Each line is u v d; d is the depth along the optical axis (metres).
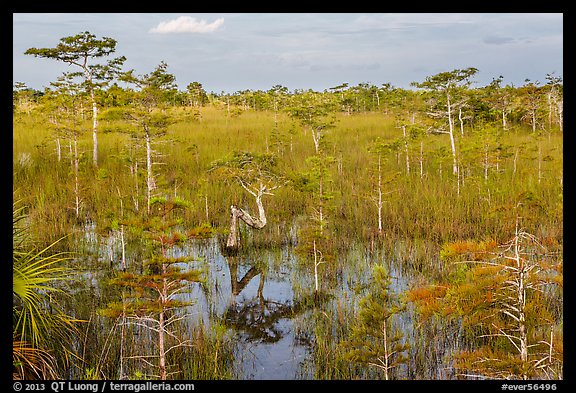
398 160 24.06
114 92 16.98
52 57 21.83
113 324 8.78
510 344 7.18
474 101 32.09
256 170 15.82
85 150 23.78
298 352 8.40
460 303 5.46
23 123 28.97
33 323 5.98
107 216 13.95
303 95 45.03
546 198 16.52
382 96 47.56
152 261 6.46
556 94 31.70
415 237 14.44
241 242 14.62
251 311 10.09
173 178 20.69
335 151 26.41
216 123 36.00
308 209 17.58
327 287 11.13
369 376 7.51
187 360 7.93
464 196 17.53
